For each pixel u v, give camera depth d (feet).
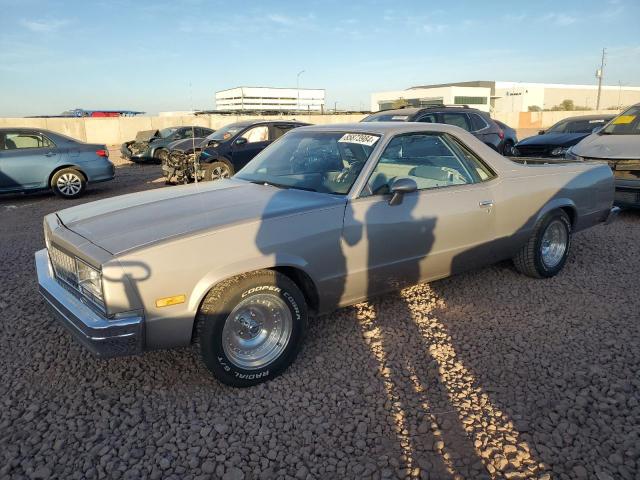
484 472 7.98
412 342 12.09
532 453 8.34
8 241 22.85
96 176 37.22
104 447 8.68
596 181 16.76
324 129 14.16
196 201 11.50
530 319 13.19
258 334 10.44
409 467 8.12
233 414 9.54
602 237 20.98
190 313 9.43
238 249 9.72
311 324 13.06
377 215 11.50
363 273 11.55
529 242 15.16
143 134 65.77
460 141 13.78
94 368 11.20
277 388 10.36
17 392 10.37
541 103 297.94
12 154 34.09
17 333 12.88
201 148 37.68
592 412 9.34
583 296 14.61
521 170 14.71
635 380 10.28
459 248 13.25
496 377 10.56
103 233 9.87
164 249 9.13
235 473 8.06
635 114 26.58
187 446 8.70
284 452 8.52
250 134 38.63
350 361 11.31
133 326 8.88
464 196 13.12
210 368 9.89
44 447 8.69
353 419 9.33
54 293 10.24
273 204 10.92
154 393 10.25
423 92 261.85
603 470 7.93
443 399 9.85
